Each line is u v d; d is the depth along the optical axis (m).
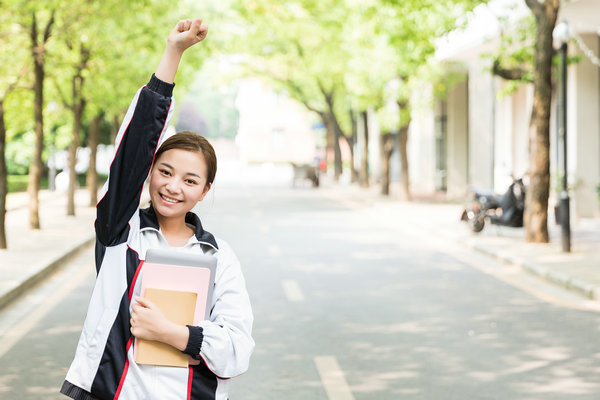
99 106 23.95
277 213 26.20
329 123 52.72
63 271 13.05
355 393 6.34
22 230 18.34
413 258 15.08
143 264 2.59
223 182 51.16
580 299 10.65
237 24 42.38
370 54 28.02
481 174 31.05
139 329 2.49
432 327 8.90
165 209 2.68
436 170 39.28
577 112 21.80
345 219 23.97
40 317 9.38
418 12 17.53
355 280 12.39
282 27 38.75
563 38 14.37
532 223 16.28
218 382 2.64
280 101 72.12
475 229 18.42
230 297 2.69
